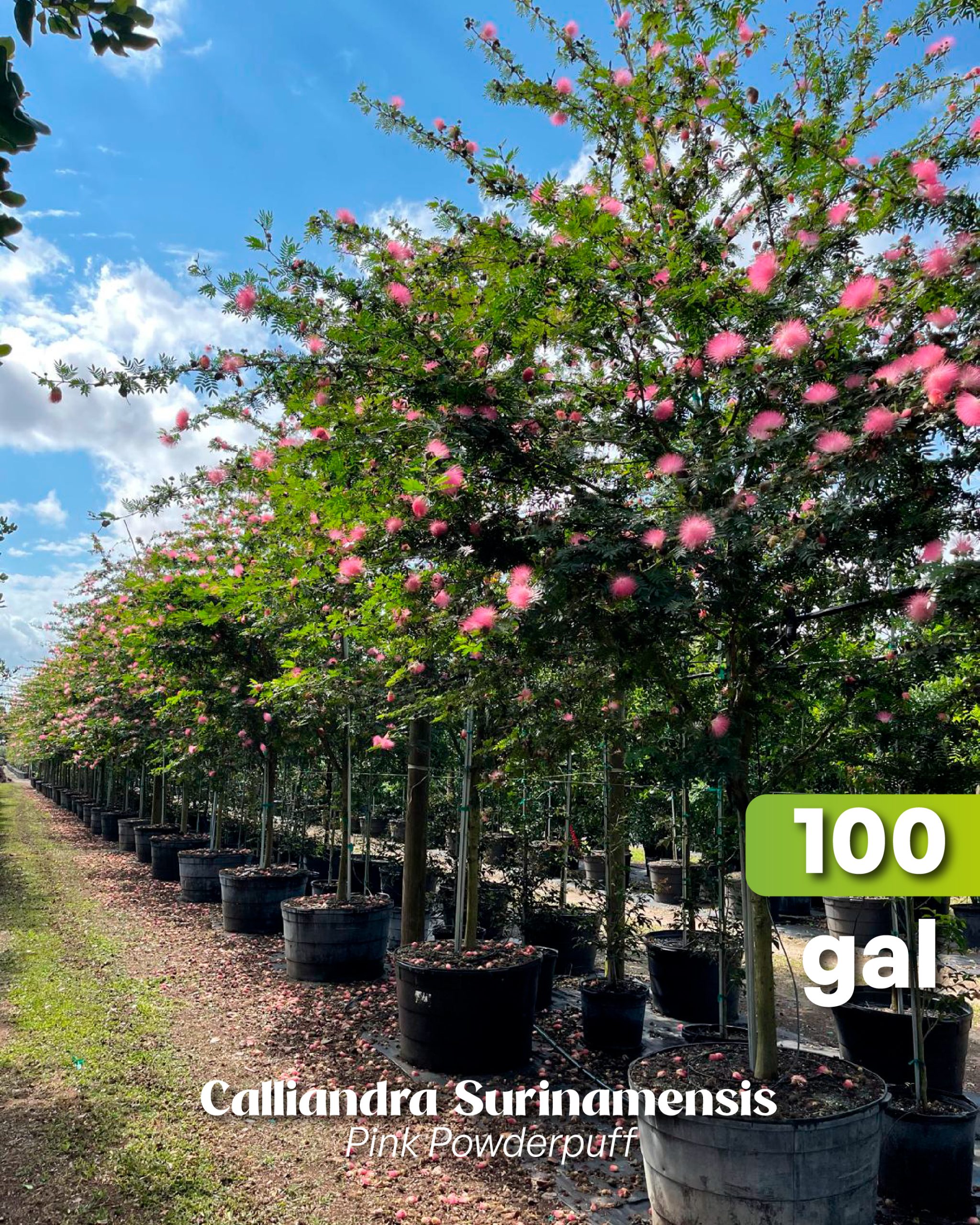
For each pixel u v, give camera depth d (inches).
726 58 129.1
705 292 109.3
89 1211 119.9
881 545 92.0
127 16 41.5
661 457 110.4
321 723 260.2
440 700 138.9
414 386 114.7
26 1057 179.2
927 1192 126.0
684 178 132.5
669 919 334.0
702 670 136.2
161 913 350.9
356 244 126.6
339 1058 183.2
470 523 119.0
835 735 123.7
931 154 117.1
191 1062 178.7
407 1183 129.4
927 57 122.2
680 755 105.1
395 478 127.0
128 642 316.5
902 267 101.2
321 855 392.8
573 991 252.2
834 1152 103.1
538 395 123.4
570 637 101.4
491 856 350.0
